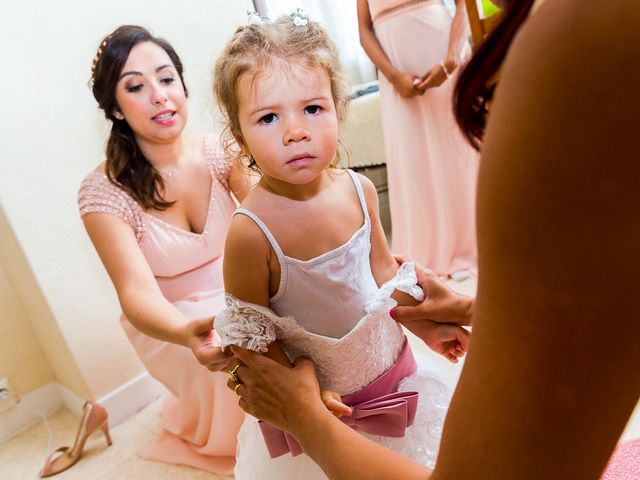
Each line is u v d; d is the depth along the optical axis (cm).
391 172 234
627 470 67
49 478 164
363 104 287
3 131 158
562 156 24
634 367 28
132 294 121
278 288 71
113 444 174
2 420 195
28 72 160
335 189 74
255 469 89
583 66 23
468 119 33
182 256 142
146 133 130
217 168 144
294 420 62
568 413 30
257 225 68
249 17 75
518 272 28
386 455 51
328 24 354
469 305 77
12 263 180
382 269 82
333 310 73
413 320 82
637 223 24
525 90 25
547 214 26
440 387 86
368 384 79
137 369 192
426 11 206
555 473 32
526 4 29
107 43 126
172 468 155
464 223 228
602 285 26
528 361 29
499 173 27
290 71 63
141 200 135
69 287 174
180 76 142
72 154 172
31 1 158
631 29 22
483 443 34
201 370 142
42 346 202
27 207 164
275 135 64
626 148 23
